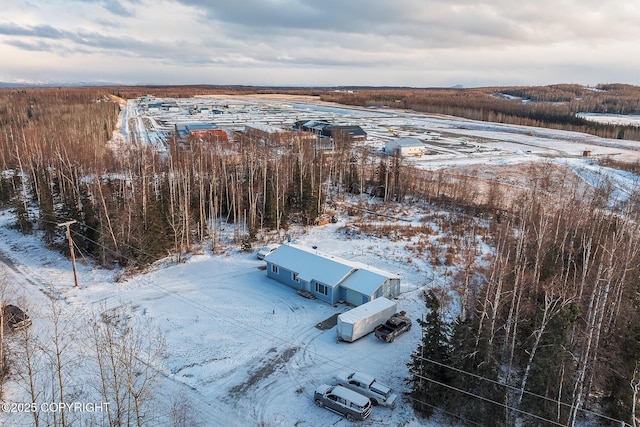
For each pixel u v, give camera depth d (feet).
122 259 173.58
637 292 120.47
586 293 125.08
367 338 129.70
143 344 122.21
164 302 146.72
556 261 140.97
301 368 115.14
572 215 176.96
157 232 177.78
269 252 182.80
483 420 92.99
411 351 123.85
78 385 103.86
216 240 202.39
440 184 277.85
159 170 276.41
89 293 151.84
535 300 118.42
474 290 145.07
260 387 107.45
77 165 258.37
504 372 109.70
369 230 219.61
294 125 588.09
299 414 98.94
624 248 128.88
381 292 147.43
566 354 91.86
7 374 106.22
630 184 313.53
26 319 126.31
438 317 99.76
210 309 143.13
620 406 93.15
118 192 234.58
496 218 236.63
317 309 145.69
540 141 554.87
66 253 181.47
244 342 125.80
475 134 611.06
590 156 443.32
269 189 220.02
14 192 249.14
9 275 163.43
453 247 197.67
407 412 100.37
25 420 92.89
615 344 102.47
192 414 97.30
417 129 650.02
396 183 278.67
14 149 308.81
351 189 294.87
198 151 284.20
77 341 121.70
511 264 143.95
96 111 586.45
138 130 551.59
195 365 114.62
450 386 91.97
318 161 287.48
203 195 207.41
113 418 93.71
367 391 103.65
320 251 186.09
